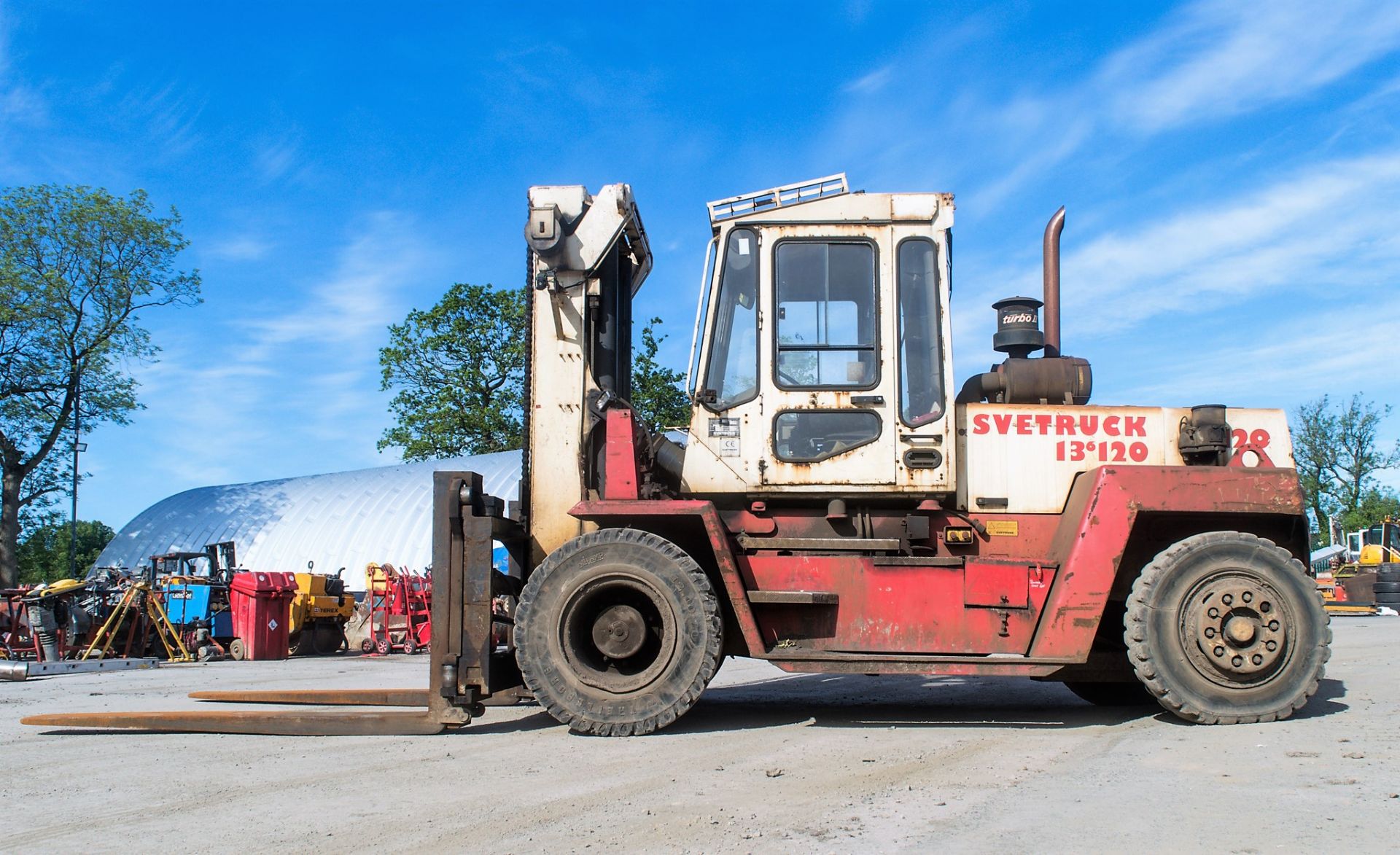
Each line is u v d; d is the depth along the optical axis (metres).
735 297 6.96
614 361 7.49
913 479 6.68
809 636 6.65
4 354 33.47
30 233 33.03
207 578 17.86
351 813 4.36
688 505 6.44
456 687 6.46
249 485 36.75
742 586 6.42
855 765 5.21
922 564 6.66
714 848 3.71
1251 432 6.91
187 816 4.35
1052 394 7.09
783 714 7.35
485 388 47.44
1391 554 36.84
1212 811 4.09
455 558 6.59
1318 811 4.06
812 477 6.70
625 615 6.37
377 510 31.48
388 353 47.53
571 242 7.16
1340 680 8.89
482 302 47.81
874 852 3.60
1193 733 6.00
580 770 5.21
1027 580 6.61
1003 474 6.86
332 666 15.05
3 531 33.28
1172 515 6.73
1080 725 6.65
